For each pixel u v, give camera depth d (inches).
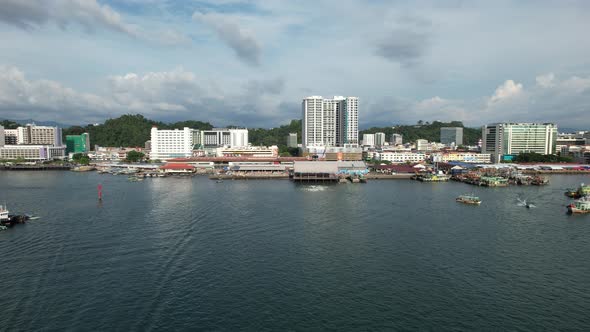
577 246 3710.6
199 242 3772.1
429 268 3139.8
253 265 3193.9
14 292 2719.0
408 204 5767.7
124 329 2265.0
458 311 2465.6
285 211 5187.0
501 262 3277.6
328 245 3703.3
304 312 2448.3
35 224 4478.3
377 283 2859.3
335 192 7022.6
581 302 2586.1
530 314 2436.0
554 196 6633.9
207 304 2546.8
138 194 6692.9
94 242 3777.1
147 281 2883.9
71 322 2337.6
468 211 5255.9
